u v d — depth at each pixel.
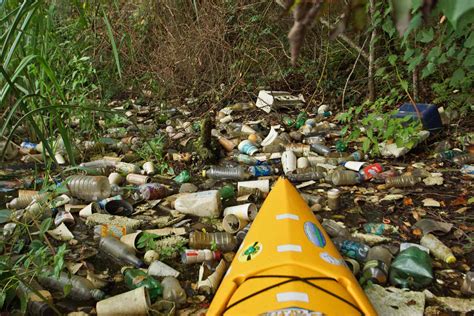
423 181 3.91
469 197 3.57
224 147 4.90
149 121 6.09
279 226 2.25
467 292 2.49
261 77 6.87
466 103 5.13
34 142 5.05
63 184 3.14
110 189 3.79
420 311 2.31
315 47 6.66
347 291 1.89
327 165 4.33
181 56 6.77
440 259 2.81
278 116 5.96
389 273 2.62
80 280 2.59
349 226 3.27
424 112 4.72
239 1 6.78
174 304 2.41
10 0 3.94
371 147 4.69
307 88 6.79
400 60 6.06
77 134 5.25
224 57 6.79
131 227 3.24
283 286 1.83
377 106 4.74
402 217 3.36
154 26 7.12
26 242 3.08
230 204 3.65
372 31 5.60
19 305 2.49
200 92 6.95
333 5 1.00
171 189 4.04
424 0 0.70
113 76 6.69
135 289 2.40
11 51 3.06
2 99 2.96
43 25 4.55
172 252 2.95
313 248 2.09
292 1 0.85
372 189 3.87
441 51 4.48
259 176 4.22
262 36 6.82
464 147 4.53
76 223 3.43
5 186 4.07
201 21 6.76
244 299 1.85
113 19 6.78
